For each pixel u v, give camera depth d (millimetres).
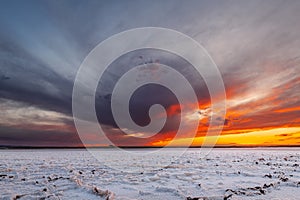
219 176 8664
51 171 10367
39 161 15906
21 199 5402
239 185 6738
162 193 5910
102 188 6613
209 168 11141
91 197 5566
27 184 7199
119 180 7926
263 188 6242
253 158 17547
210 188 6398
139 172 10000
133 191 6219
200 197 5266
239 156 20531
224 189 6258
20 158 19156
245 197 5340
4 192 6047
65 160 16797
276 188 6289
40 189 6449
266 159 16281
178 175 8922
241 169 10602
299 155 20828
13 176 8773
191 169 10914
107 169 11117
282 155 21219
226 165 12359
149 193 5855
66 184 7164
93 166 12430
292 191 5945
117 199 5242
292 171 9672
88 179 8211
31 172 10055
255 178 8117
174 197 5500
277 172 9312
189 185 6965
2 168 11438
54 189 6430
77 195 5777
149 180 7898
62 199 5387
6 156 22328
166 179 8109
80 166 12445
